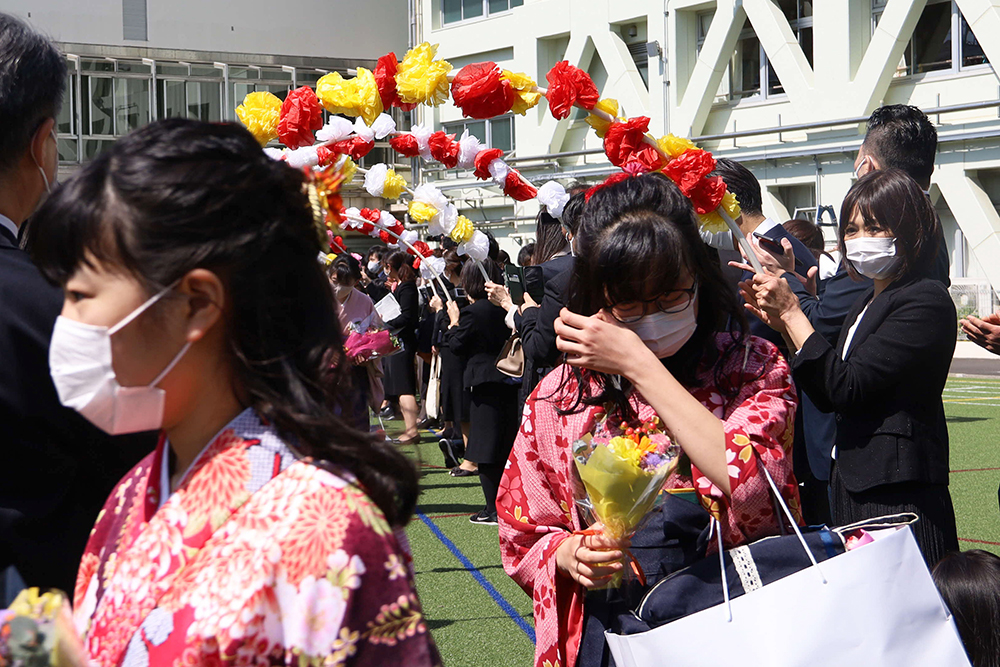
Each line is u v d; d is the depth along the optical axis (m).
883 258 2.80
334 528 1.06
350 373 1.29
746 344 2.04
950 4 17.41
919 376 2.68
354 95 3.40
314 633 1.04
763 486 1.87
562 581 2.03
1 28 1.86
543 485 2.14
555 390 2.14
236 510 1.09
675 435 1.86
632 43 21.98
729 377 2.00
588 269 1.92
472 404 6.46
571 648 1.99
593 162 22.16
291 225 1.17
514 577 2.16
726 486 1.85
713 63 19.81
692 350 2.02
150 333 1.13
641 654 1.76
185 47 24.95
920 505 2.70
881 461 2.70
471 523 6.61
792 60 18.77
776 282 2.72
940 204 18.03
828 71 18.31
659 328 1.92
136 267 1.09
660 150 2.63
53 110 1.93
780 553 1.83
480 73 3.20
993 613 2.29
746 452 1.85
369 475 1.17
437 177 24.39
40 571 1.75
